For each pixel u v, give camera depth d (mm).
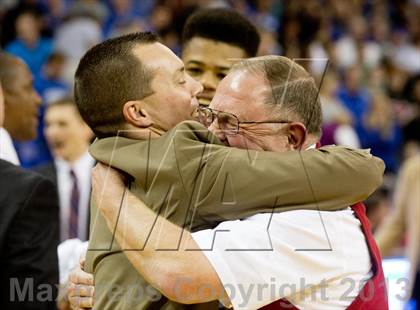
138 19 10375
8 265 2611
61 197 5051
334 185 2166
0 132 3232
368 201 5652
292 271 2102
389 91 11438
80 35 9117
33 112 3930
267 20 12102
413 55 13297
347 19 13148
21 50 8539
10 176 2729
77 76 2336
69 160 5195
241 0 11953
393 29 14102
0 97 3213
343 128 7508
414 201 4672
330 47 11234
